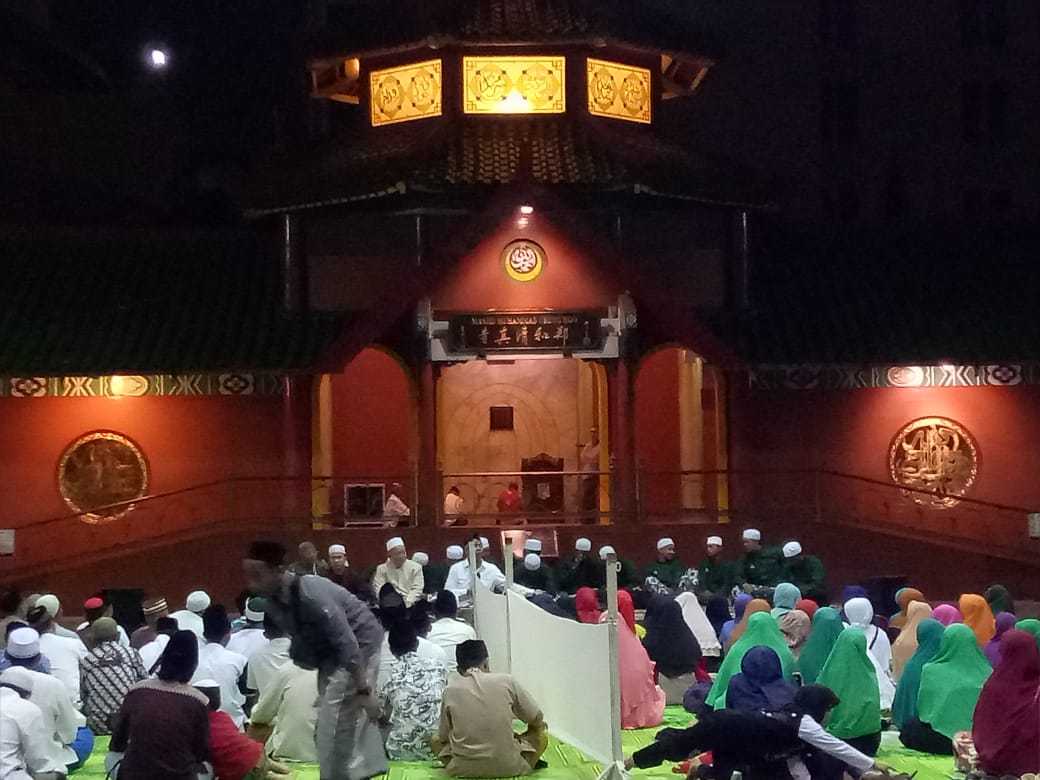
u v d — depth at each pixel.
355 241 33.66
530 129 33.53
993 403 33.59
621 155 32.41
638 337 31.58
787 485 33.12
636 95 35.62
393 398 37.75
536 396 37.34
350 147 34.97
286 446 32.03
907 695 16.25
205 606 19.58
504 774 14.90
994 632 18.03
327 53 34.72
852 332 33.44
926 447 33.59
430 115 34.50
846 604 18.20
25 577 30.80
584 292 31.28
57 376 31.30
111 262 35.03
